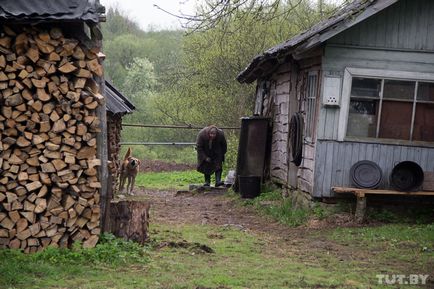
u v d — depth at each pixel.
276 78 18.92
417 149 13.25
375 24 13.17
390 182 13.15
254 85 28.20
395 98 13.27
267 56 15.16
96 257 8.44
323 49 13.13
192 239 11.02
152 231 11.52
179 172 27.97
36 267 7.77
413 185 13.02
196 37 27.91
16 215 8.55
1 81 8.45
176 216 14.55
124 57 48.25
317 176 13.30
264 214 14.96
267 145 19.14
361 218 12.76
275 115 18.67
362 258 9.80
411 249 10.47
